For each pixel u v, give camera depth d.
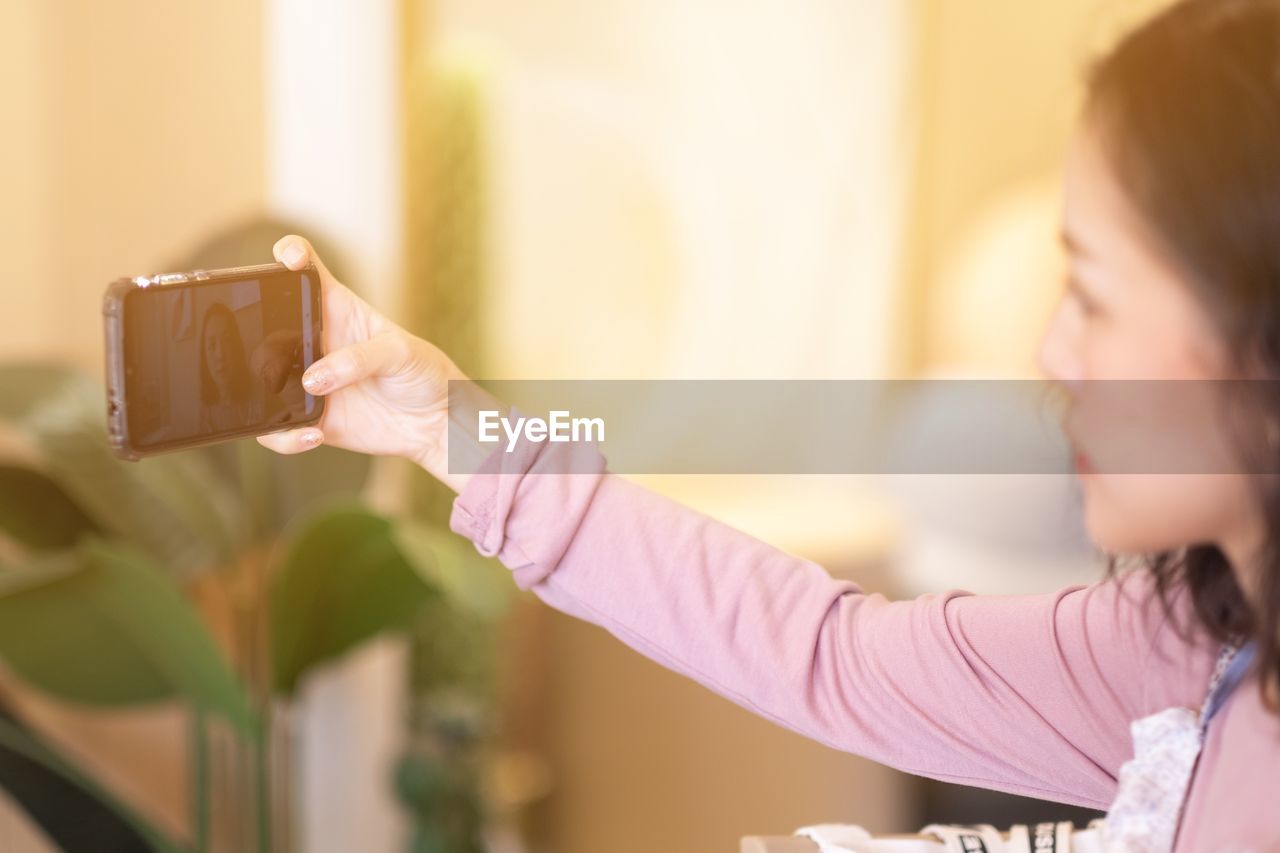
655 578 1.28
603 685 3.16
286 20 2.55
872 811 3.09
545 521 1.28
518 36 3.33
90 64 2.52
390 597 2.21
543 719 3.24
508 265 3.39
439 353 1.30
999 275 3.89
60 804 2.14
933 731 1.25
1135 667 1.21
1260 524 1.07
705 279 3.65
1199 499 1.07
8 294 2.49
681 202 3.60
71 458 2.19
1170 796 1.14
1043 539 3.46
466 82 2.92
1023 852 1.29
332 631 2.21
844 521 3.33
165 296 1.26
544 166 3.41
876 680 1.26
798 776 3.04
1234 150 1.04
